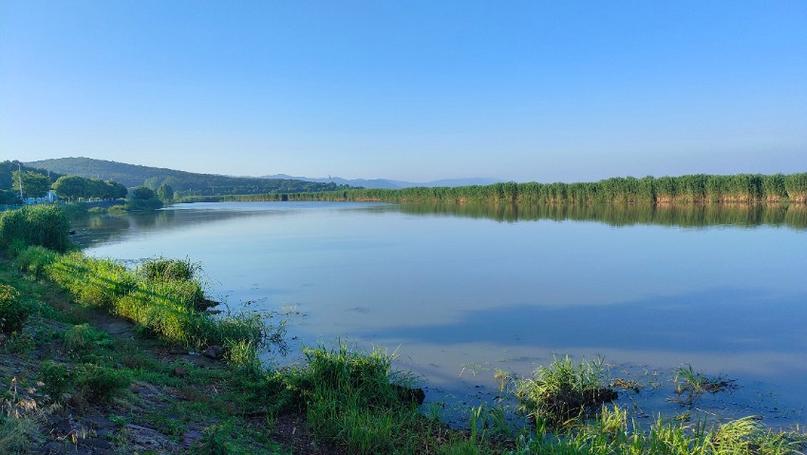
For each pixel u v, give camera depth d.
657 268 25.56
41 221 32.88
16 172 97.56
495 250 33.19
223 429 7.58
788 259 27.27
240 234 49.22
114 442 6.04
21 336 9.54
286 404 9.65
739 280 22.36
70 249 34.03
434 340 14.73
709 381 11.24
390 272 26.12
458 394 10.86
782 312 17.12
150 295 16.23
